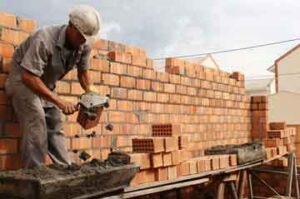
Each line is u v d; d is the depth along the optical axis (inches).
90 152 179.2
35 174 111.0
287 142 323.3
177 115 243.0
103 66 188.1
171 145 168.7
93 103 133.1
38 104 130.7
